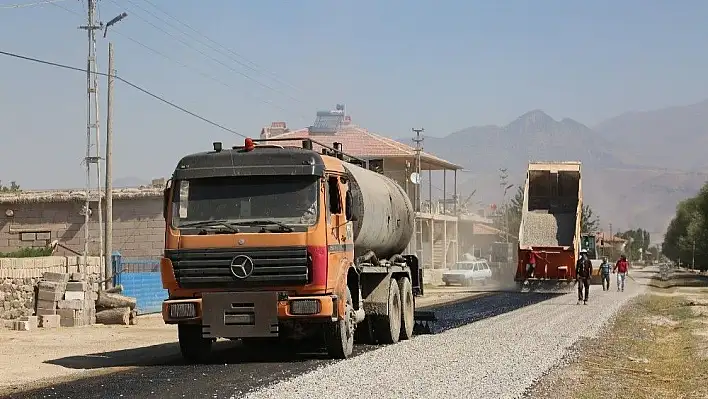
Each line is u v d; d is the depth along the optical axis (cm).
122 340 2294
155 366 1656
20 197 4222
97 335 2427
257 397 1203
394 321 2020
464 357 1708
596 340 2155
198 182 1630
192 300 1590
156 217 4253
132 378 1454
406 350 1830
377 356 1716
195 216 1614
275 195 1612
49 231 4238
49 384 1421
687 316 3222
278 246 1577
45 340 2280
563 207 4584
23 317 2608
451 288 5794
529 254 4491
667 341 2377
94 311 2792
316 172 1612
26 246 4222
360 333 2014
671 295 5012
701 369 1714
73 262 2867
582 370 1598
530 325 2536
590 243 6109
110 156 3209
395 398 1212
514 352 1816
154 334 2477
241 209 1609
